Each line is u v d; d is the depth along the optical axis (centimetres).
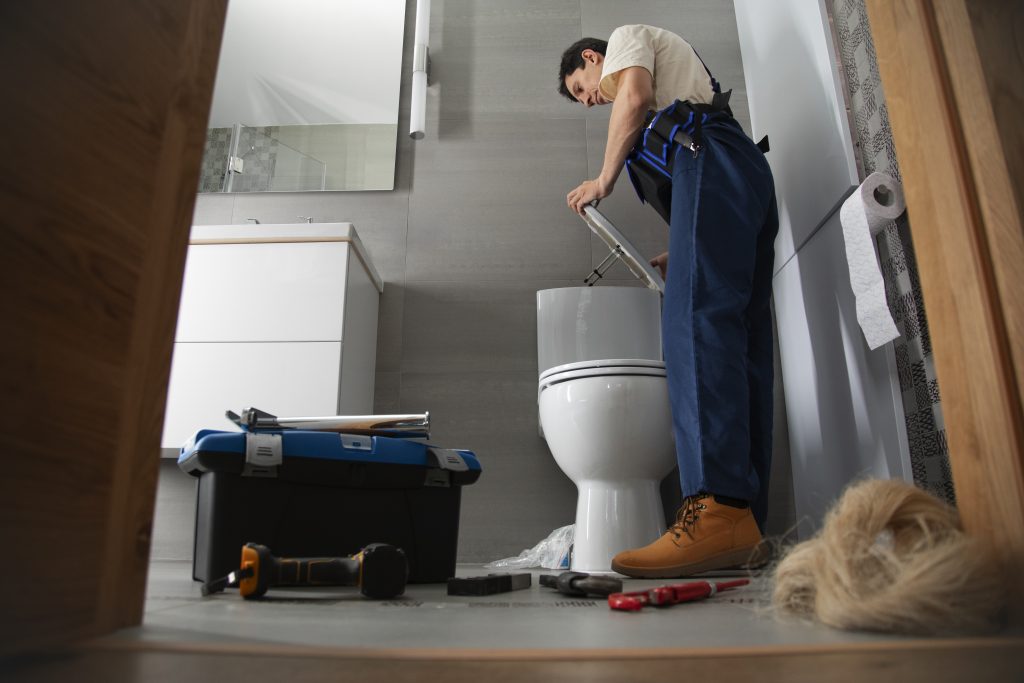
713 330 139
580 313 223
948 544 63
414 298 248
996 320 68
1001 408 66
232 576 90
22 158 46
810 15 196
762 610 75
